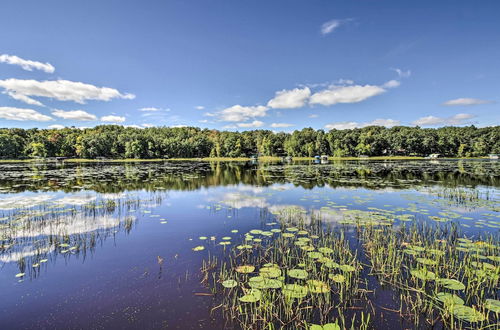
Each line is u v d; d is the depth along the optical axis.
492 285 4.55
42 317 3.79
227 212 9.80
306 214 9.41
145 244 6.60
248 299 4.02
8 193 13.95
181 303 4.12
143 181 19.34
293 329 3.54
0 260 5.65
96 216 9.28
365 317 3.78
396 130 87.12
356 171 27.30
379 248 6.14
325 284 4.51
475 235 7.15
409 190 14.55
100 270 5.20
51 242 6.72
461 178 20.11
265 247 6.35
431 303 3.87
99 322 3.68
